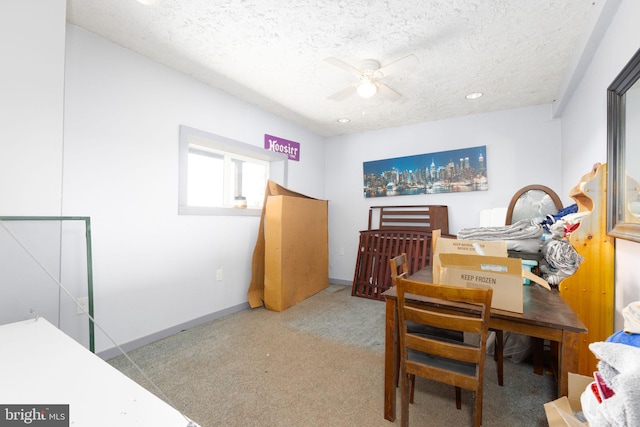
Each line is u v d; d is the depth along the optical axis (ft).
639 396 2.21
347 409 5.40
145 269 8.15
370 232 13.71
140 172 8.05
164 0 6.00
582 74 7.76
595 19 5.86
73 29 6.79
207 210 9.86
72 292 6.71
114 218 7.50
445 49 7.72
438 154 13.20
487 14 6.36
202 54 8.07
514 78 9.26
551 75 9.04
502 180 11.92
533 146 11.40
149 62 8.25
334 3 6.07
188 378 6.37
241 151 11.49
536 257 5.92
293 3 6.08
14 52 5.07
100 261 7.23
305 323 9.64
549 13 6.29
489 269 4.34
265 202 11.41
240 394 5.82
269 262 11.03
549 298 4.91
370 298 12.69
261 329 9.11
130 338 7.78
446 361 4.77
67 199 6.71
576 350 3.78
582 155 8.05
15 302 4.95
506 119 11.90
